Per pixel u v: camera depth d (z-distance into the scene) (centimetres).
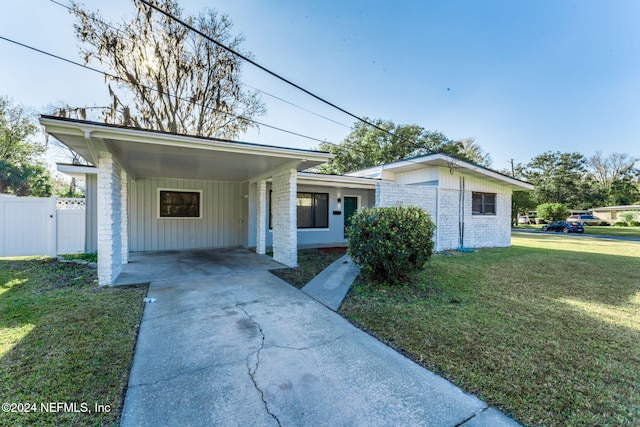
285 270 613
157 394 198
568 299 429
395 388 208
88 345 266
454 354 260
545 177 3450
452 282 512
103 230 470
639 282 536
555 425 171
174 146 460
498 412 182
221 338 291
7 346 260
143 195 868
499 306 394
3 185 1756
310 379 219
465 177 992
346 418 176
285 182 671
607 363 244
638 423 172
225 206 985
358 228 504
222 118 1430
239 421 172
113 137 407
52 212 778
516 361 247
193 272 588
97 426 166
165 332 303
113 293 430
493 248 1030
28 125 1814
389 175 1100
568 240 1426
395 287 477
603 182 3850
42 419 170
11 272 564
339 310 377
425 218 500
